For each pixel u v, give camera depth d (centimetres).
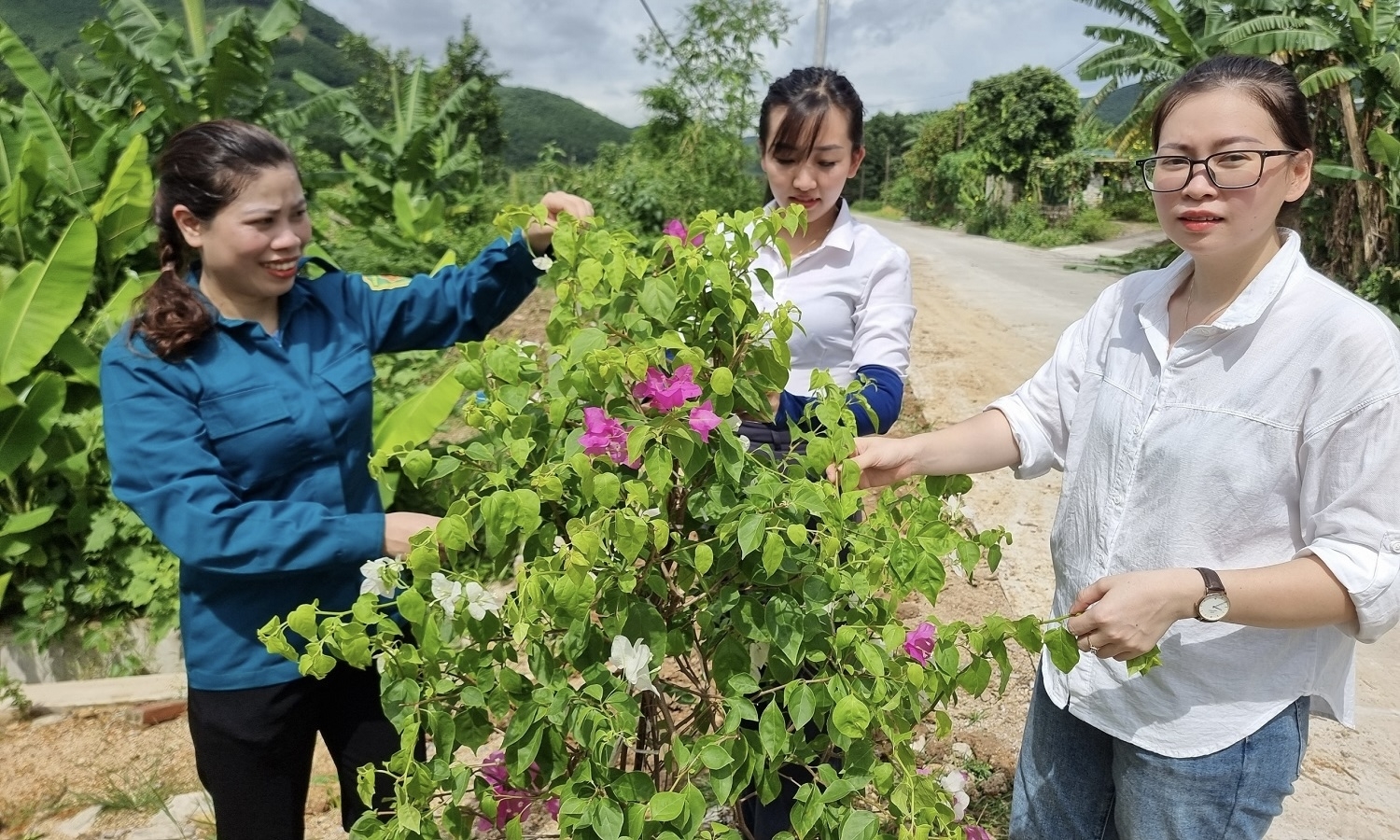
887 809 150
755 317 143
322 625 134
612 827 125
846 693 128
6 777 316
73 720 353
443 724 142
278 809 188
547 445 146
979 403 649
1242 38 955
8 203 477
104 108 670
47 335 392
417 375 577
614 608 134
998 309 1067
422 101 1061
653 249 149
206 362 171
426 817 142
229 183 166
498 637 142
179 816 290
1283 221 141
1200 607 128
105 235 493
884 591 150
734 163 1588
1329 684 144
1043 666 174
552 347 151
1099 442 157
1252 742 143
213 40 696
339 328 195
